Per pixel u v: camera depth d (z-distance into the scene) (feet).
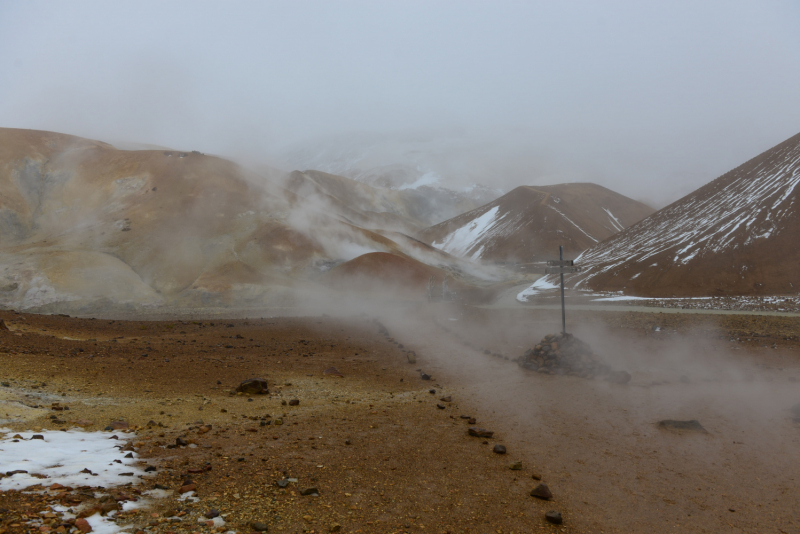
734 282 170.81
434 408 42.39
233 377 51.13
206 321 115.55
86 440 27.32
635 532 22.41
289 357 66.85
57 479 20.93
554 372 58.54
